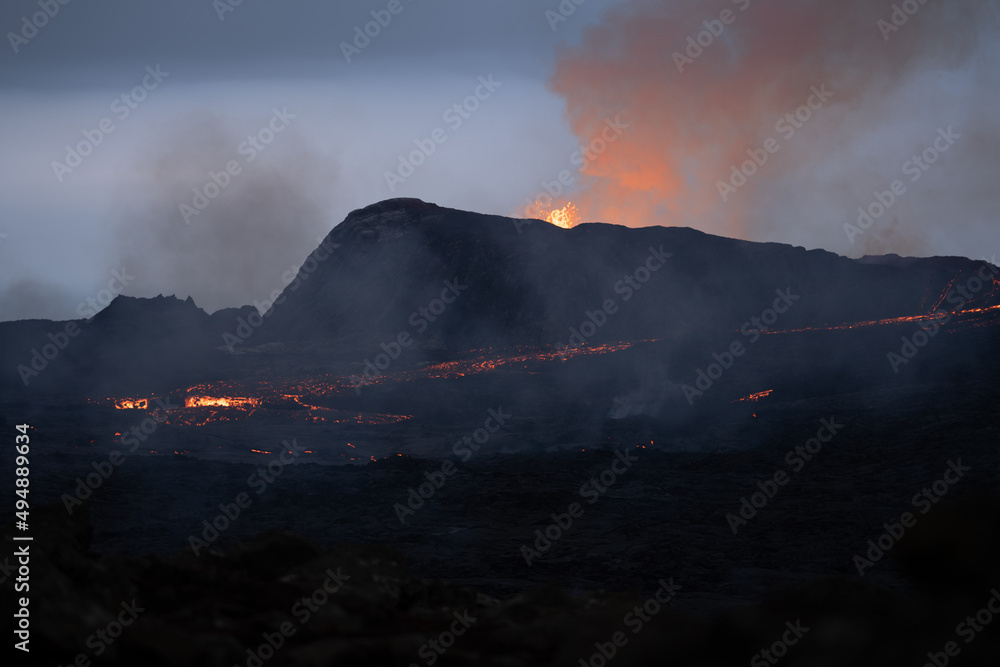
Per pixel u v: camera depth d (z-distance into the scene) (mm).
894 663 4414
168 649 5441
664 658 5168
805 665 4633
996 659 4246
